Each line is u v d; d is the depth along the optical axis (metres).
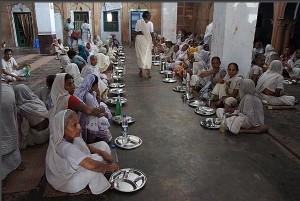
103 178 2.50
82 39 16.58
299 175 2.85
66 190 2.46
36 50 15.45
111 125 4.08
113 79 7.14
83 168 2.43
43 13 13.35
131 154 3.24
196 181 2.72
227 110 4.19
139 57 7.33
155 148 3.40
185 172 2.88
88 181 2.45
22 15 16.91
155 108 4.92
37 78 7.97
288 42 10.27
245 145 3.51
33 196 2.48
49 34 13.62
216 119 4.21
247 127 3.89
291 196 2.50
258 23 13.16
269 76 5.09
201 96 5.38
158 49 10.87
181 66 7.30
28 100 3.41
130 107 4.97
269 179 2.77
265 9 12.88
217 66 5.36
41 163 3.06
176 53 8.51
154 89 6.27
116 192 2.53
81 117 3.18
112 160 2.77
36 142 3.48
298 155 3.20
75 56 6.31
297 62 7.73
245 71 5.53
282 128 4.04
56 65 10.52
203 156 3.21
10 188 2.59
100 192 2.47
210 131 3.92
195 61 6.25
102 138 3.36
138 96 5.69
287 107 4.97
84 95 3.32
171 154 3.25
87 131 3.24
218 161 3.11
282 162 3.11
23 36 17.38
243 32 5.31
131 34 18.59
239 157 3.20
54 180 2.43
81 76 5.04
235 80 4.77
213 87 5.45
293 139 3.64
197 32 17.08
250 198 2.47
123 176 2.71
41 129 3.46
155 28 18.19
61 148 2.31
